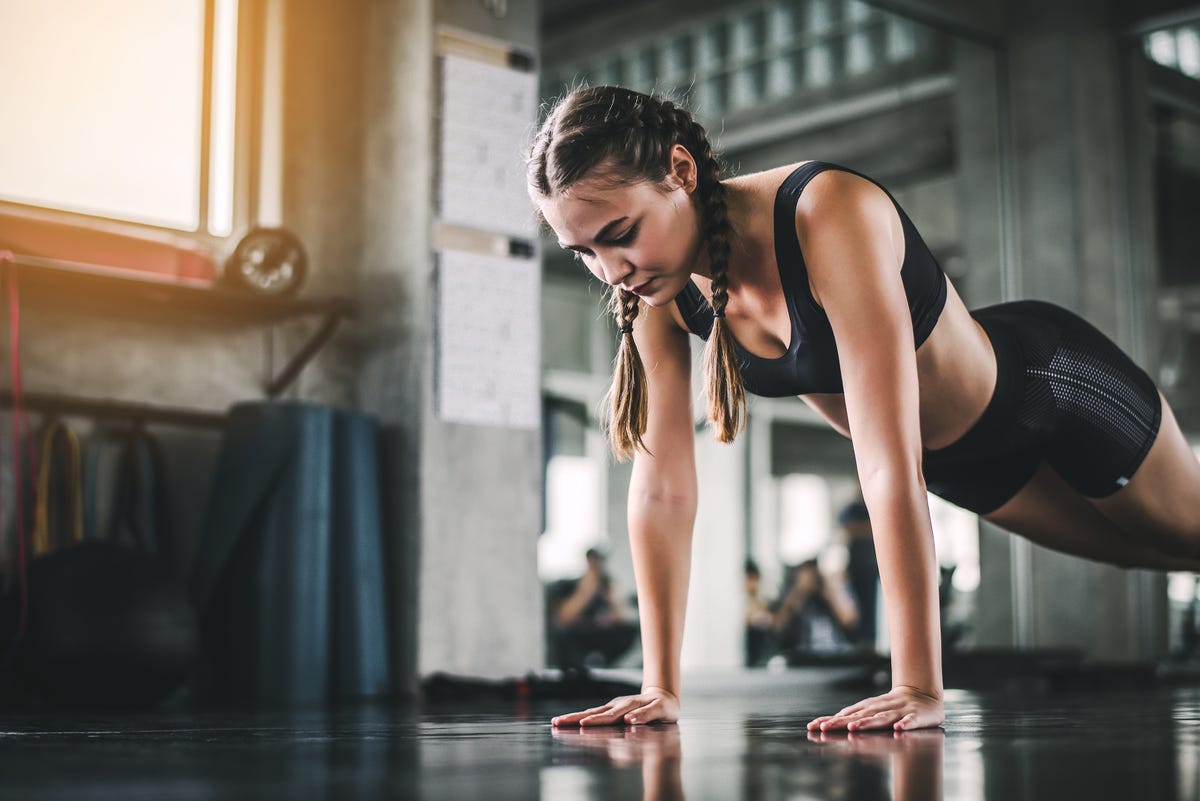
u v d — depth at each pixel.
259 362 4.22
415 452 4.17
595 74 8.37
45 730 1.94
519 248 4.48
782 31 8.12
